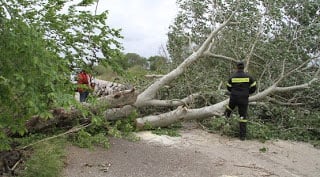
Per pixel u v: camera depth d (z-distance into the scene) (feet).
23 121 14.39
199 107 30.66
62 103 12.67
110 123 24.56
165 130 26.35
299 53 29.99
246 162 20.58
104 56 20.44
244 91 25.95
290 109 29.60
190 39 33.19
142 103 26.66
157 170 18.26
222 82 31.19
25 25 12.71
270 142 25.46
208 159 20.49
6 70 12.74
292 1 29.58
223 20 31.99
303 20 30.45
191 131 27.17
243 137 25.41
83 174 16.99
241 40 31.32
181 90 30.40
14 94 13.38
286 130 27.96
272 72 31.07
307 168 20.75
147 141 23.31
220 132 26.89
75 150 19.84
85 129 22.33
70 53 18.86
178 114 26.35
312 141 26.86
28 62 12.61
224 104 27.32
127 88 27.02
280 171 19.61
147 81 30.50
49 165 16.06
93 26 18.97
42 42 13.43
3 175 15.79
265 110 30.22
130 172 17.74
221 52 32.27
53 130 21.21
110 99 23.00
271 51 29.48
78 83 18.10
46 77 12.63
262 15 30.27
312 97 29.99
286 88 29.48
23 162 16.81
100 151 20.26
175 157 20.40
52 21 16.83
